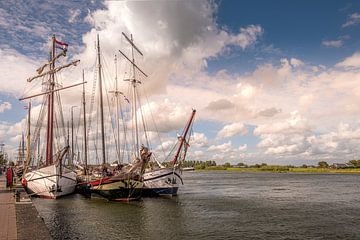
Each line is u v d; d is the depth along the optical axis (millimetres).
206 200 57188
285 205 51375
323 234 31062
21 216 25594
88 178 57406
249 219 38250
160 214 40219
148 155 50688
